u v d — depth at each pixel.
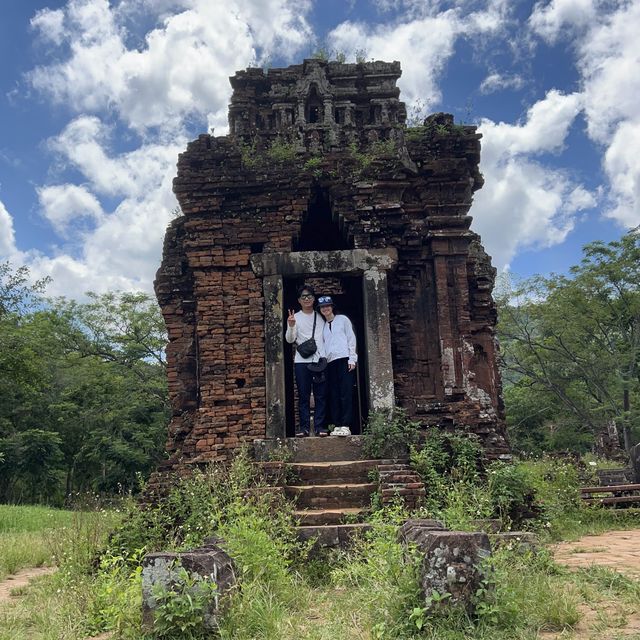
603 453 31.53
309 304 10.39
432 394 10.04
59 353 35.56
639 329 31.08
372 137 11.11
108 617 4.80
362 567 5.59
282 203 10.22
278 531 6.78
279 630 4.36
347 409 10.07
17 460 29.33
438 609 4.22
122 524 7.68
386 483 7.79
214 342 9.83
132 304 37.28
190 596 4.30
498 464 8.68
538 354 33.62
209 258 10.06
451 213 10.41
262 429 9.48
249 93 11.43
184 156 10.42
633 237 31.44
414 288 10.37
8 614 5.59
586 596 4.80
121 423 32.31
